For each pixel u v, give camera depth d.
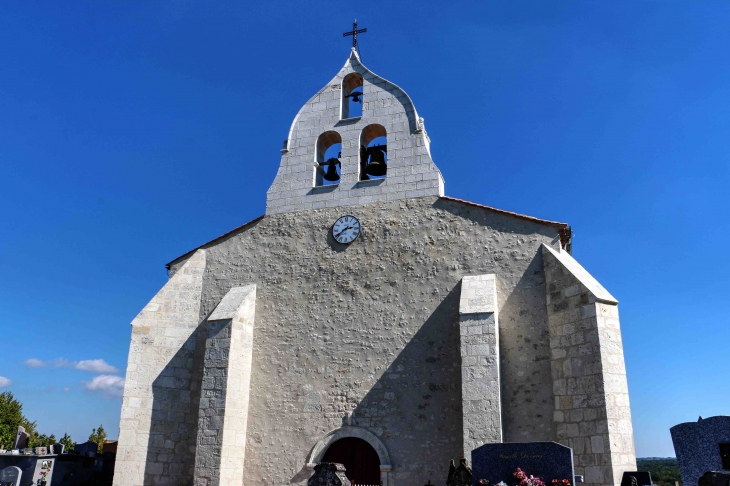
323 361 16.72
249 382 16.94
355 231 17.95
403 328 16.45
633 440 13.55
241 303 17.14
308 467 15.55
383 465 15.00
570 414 13.92
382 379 16.05
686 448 12.43
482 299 15.28
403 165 18.33
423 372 15.81
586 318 14.20
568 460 10.87
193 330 17.92
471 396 14.16
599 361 13.63
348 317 17.02
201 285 18.53
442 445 14.92
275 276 18.12
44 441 41.28
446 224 17.22
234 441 15.78
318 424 16.05
